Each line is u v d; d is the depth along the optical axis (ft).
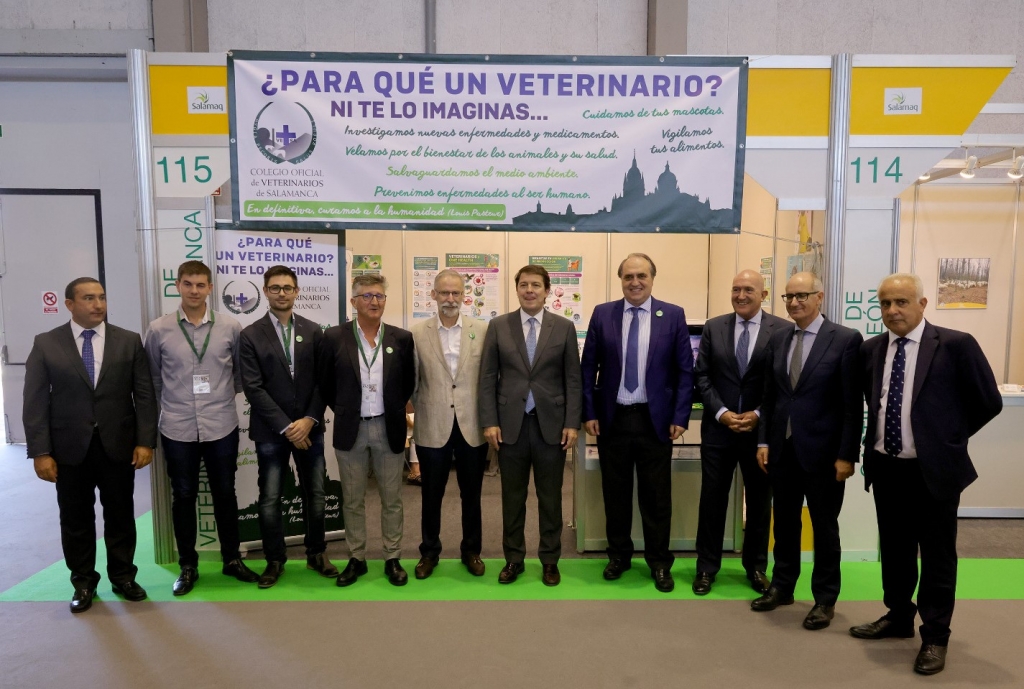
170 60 10.61
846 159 10.94
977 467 13.33
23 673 7.61
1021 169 13.00
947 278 16.97
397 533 10.21
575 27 17.49
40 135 18.99
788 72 10.87
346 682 7.43
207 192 10.84
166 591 9.89
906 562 8.25
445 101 10.75
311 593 9.81
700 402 11.02
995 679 7.52
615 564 10.41
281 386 9.70
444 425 10.11
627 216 10.98
